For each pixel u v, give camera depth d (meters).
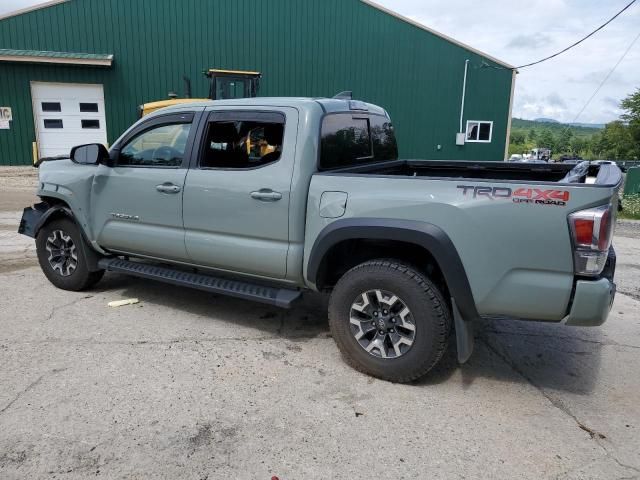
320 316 4.95
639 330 4.83
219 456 2.79
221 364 3.86
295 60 20.31
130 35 19.03
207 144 4.31
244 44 19.89
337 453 2.84
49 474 2.61
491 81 21.27
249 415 3.19
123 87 19.27
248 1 19.64
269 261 4.03
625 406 3.44
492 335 4.64
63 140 19.05
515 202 3.15
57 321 4.60
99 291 5.47
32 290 5.44
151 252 4.74
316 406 3.32
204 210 4.28
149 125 4.67
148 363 3.83
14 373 3.62
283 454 2.82
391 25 20.56
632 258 7.86
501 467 2.76
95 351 4.01
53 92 18.64
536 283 3.17
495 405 3.41
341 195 3.67
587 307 3.09
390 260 3.62
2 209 10.53
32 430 2.96
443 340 3.46
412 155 21.53
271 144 3.99
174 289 5.60
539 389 3.65
